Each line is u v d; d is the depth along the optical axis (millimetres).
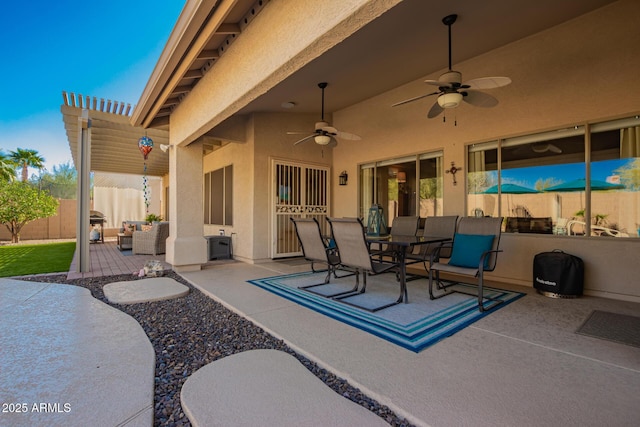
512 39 4508
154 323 3049
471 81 3584
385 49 4363
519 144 4652
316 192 7434
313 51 2490
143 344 2520
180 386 1978
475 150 5105
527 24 4117
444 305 3531
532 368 2119
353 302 3635
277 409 1663
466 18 3770
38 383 1940
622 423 1570
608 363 2189
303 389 1856
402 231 5211
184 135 5191
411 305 3527
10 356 2297
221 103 3854
